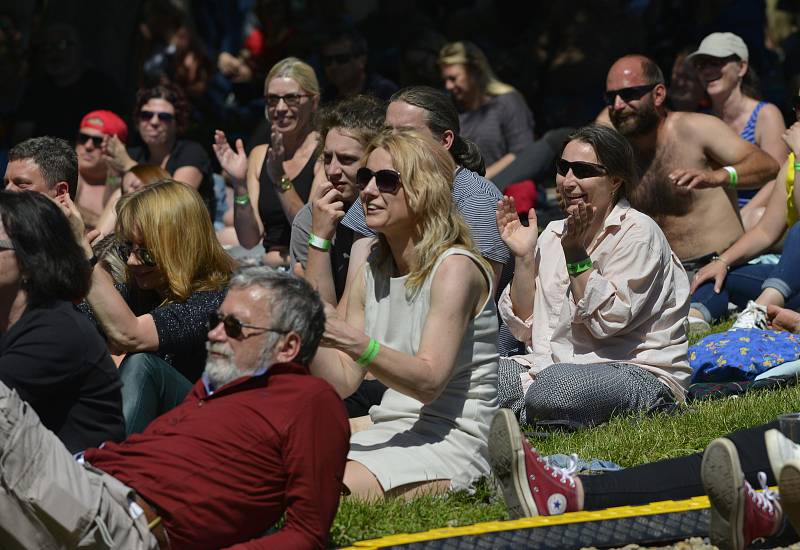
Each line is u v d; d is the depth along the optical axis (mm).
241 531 15156
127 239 20672
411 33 48000
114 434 16969
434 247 17969
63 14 59719
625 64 32344
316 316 15734
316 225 22516
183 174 38281
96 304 19766
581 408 22578
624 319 22797
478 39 55219
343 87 42688
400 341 18344
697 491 17375
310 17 57969
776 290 27953
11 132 48406
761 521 15727
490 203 24438
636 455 20422
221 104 57125
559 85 50750
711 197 32688
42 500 14234
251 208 33969
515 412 23516
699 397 23938
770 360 25141
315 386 15258
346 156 24875
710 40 37156
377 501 17766
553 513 16750
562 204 23484
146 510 14914
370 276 18906
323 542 15055
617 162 23062
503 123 42719
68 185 25844
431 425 18609
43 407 16531
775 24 62781
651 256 23094
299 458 14969
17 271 16359
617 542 16375
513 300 24609
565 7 51594
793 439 16203
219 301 20469
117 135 38281
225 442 15070
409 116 24906
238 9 63000
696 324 30203
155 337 20000
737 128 37281
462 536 15969
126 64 59375
